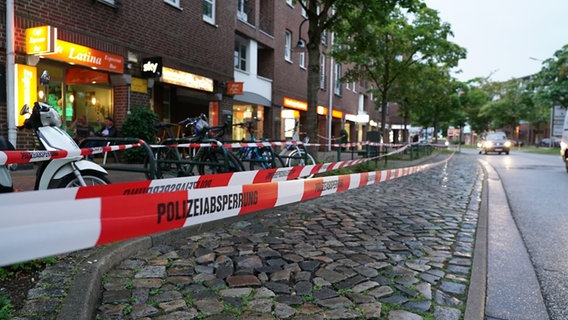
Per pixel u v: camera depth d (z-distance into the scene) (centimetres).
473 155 2870
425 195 785
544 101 3259
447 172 1306
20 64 803
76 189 179
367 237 457
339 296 294
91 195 190
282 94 2017
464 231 500
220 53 1453
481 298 295
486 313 285
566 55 3061
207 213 208
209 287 308
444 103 3297
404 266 363
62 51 869
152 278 322
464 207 664
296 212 580
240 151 739
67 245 140
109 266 336
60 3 875
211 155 621
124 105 1057
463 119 4741
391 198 737
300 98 2222
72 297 258
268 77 1941
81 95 1046
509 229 537
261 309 271
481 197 779
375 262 371
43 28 786
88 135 1035
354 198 726
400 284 319
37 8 831
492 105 5272
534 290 327
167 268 346
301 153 880
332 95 2650
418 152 2102
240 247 404
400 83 1895
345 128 3106
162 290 299
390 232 483
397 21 1600
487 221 566
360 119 2748
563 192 878
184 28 1260
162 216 178
